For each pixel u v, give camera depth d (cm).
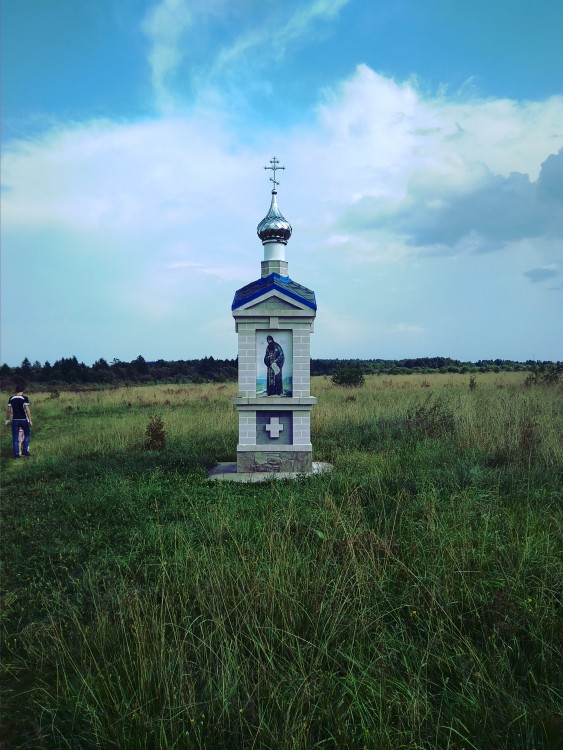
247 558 493
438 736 298
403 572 471
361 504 689
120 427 1448
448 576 446
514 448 917
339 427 1322
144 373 5344
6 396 2762
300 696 319
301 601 420
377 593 435
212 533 586
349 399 1855
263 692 329
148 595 439
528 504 623
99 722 307
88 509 720
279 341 947
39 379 4738
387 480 772
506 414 1202
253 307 937
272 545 505
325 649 353
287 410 945
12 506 760
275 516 601
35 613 458
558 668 339
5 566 554
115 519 683
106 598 453
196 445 1232
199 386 3647
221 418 1516
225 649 366
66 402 2495
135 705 317
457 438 1080
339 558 495
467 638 370
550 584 444
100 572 520
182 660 347
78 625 393
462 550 480
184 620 403
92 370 5072
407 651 368
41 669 376
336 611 402
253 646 377
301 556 496
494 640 364
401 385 2697
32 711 339
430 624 390
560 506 650
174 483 865
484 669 335
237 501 732
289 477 869
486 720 301
